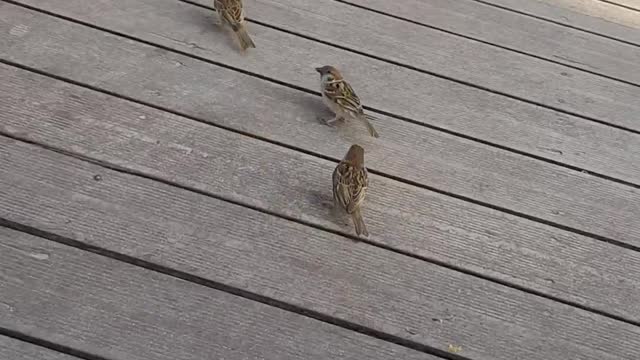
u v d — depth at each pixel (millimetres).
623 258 1523
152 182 1473
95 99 1602
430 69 1876
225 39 1819
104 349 1244
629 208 1626
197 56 1758
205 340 1278
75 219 1389
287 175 1543
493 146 1707
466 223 1527
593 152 1742
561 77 1938
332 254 1425
